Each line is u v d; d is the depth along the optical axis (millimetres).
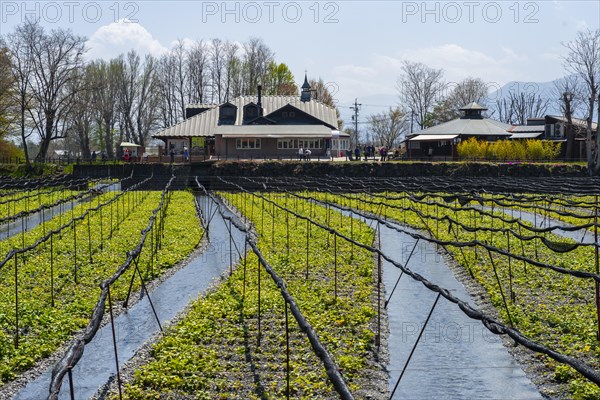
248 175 67875
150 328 16984
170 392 12430
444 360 14617
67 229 31906
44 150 80812
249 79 120438
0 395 12789
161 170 68562
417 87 123375
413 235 22406
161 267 24188
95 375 13773
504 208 43781
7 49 77250
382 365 14188
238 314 17156
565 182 54062
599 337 14961
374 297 19641
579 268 22094
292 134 81562
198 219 38312
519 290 19844
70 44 80062
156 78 112312
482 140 82438
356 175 67750
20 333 15781
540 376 13586
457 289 20969
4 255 24984
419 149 88938
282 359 14000
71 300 18891
